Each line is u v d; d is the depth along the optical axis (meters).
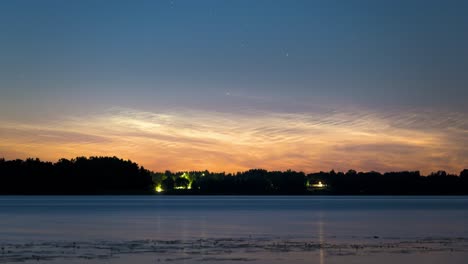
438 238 72.06
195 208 173.62
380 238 71.88
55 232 80.81
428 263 52.66
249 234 77.12
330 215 128.12
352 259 54.62
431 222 101.38
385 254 57.72
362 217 118.88
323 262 52.91
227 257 55.31
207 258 54.69
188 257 55.34
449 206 195.00
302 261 53.28
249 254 57.38
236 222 102.06
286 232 80.38
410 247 63.12
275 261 53.28
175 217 118.88
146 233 78.81
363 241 68.56
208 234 77.19
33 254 57.38
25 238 72.31
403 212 143.62
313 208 175.88
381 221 104.62
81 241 68.56
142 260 53.44
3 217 118.12
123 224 96.62
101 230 84.06
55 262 52.31
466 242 67.50
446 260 54.19
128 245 64.44
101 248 61.88
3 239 71.06
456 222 101.19
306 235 75.81
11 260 53.53
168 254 57.28
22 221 105.12
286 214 132.88
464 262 53.12
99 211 147.62
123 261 52.91
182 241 68.31
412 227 89.50
